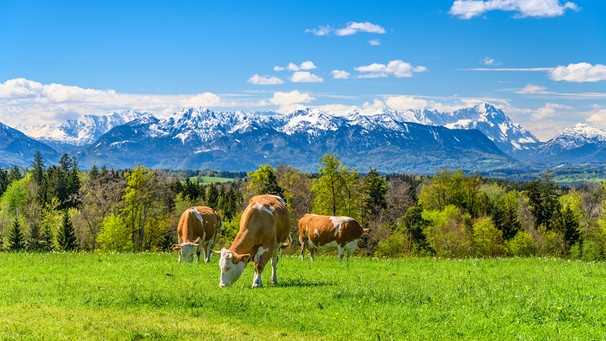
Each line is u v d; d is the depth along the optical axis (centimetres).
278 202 2258
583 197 13062
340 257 3045
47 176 14088
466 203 12656
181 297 1730
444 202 12556
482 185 17400
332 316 1552
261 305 1664
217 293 1831
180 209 10231
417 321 1486
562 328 1377
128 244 8050
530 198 12438
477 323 1439
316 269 2638
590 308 1512
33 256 3055
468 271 2492
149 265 2670
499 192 15662
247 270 2516
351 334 1388
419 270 2617
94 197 8781
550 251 10525
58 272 2400
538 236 10950
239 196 12425
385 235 8206
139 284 2042
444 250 9512
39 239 9562
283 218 2209
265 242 2100
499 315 1502
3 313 1484
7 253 3269
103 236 7894
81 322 1391
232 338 1308
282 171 10819
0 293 1808
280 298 1769
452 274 2419
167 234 9381
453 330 1400
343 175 8294
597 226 10875
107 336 1280
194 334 1332
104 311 1555
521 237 10012
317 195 8462
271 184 9362
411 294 1766
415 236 8350
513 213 11000
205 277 2280
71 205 12838
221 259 2002
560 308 1499
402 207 10044
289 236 2294
